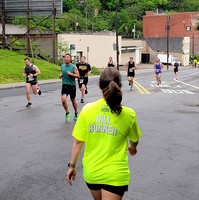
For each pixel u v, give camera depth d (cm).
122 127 311
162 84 2364
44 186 512
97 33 5312
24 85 2153
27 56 3500
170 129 918
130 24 10312
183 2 12694
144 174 568
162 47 8200
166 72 4394
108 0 10875
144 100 1480
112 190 300
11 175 557
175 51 8125
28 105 1252
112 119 310
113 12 10488
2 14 3650
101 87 317
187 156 675
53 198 471
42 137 809
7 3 3806
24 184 519
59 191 495
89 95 1634
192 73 4084
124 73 3894
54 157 655
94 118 313
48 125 941
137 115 1115
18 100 1438
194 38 9862
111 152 307
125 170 307
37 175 557
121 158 308
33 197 473
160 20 10031
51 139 791
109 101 307
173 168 601
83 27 8250
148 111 1195
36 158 648
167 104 1375
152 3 11800
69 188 506
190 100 1518
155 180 542
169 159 653
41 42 4141
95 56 5012
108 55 5391
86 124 316
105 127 310
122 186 303
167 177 556
